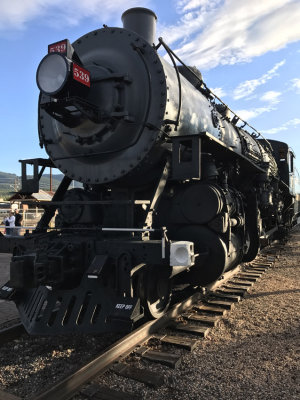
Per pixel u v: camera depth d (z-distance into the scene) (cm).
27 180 471
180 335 393
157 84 394
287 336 391
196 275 449
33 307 375
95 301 342
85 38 448
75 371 279
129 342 339
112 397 263
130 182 425
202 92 571
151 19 493
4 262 986
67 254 362
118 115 385
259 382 292
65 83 350
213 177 447
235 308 495
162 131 384
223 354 346
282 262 894
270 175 867
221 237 439
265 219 884
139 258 340
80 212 433
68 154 445
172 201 449
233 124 712
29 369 319
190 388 282
